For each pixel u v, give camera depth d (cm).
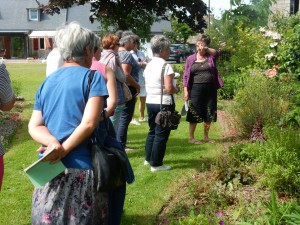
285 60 912
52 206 273
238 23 1540
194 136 783
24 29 5162
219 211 427
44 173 270
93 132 284
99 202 280
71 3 1539
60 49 291
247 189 477
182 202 462
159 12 1548
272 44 952
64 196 273
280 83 823
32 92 1512
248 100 739
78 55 291
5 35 5197
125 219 437
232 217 414
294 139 496
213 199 449
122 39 639
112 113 421
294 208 378
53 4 1534
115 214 307
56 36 295
